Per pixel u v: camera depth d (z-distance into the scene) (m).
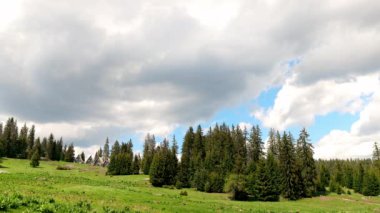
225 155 133.12
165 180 116.75
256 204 80.75
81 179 86.06
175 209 46.94
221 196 97.50
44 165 151.12
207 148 151.25
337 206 90.75
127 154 154.75
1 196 27.67
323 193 117.62
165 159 120.81
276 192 104.00
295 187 104.69
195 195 92.25
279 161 111.38
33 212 25.78
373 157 160.00
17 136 184.50
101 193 54.97
